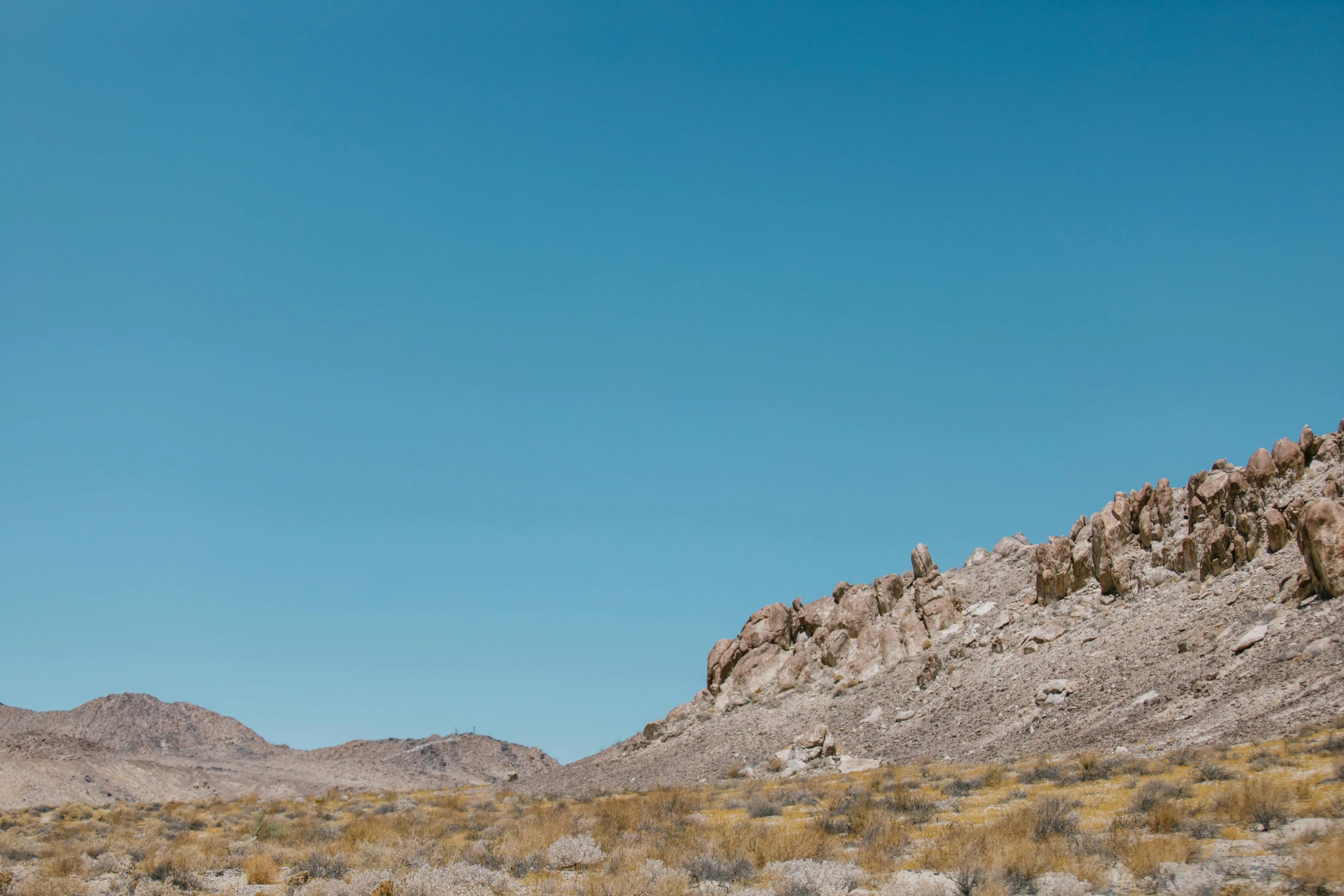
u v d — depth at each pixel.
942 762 62.88
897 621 96.94
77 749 142.00
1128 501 83.88
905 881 22.28
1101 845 23.25
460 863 27.12
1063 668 71.56
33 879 26.11
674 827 33.12
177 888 26.69
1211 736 45.47
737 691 103.88
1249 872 19.66
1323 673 46.44
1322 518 55.59
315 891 24.05
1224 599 64.69
